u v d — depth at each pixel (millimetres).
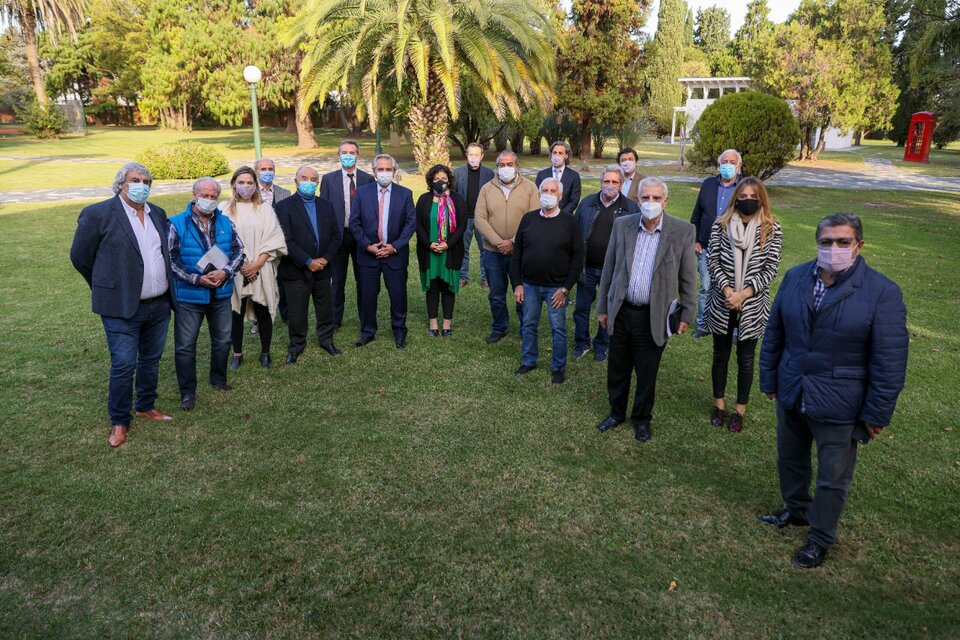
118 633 2613
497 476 3820
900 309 2752
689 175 20875
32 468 3832
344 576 2961
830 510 2990
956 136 34562
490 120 23125
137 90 47812
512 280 5375
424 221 6027
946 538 3273
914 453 4102
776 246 4258
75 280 8180
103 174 20500
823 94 25703
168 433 4301
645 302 4145
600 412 4723
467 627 2670
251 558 3072
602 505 3535
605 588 2900
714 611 2770
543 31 17344
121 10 47500
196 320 4598
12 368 5344
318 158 27156
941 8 15688
